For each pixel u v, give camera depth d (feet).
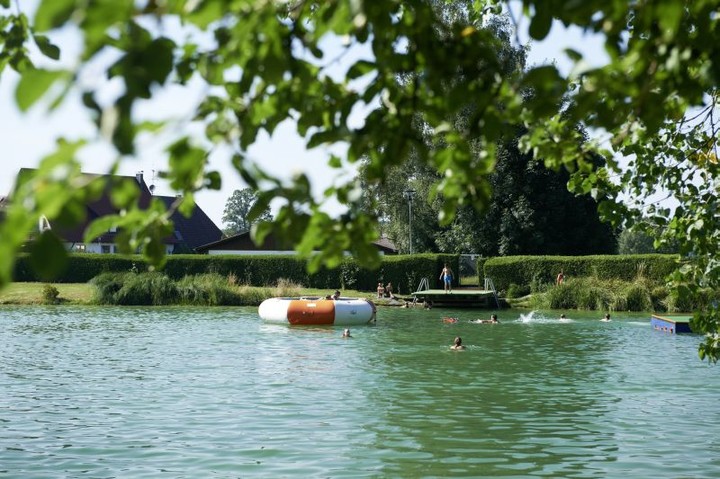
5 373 62.13
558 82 9.04
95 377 60.23
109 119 6.21
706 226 21.44
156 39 6.53
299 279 165.78
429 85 9.78
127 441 38.96
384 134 10.45
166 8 6.85
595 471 33.65
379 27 8.92
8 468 33.91
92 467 34.14
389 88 10.68
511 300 147.33
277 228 10.18
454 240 189.47
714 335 23.08
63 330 97.50
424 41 9.62
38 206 6.44
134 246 10.45
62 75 5.94
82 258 166.61
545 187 183.01
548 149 14.96
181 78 9.19
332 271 164.76
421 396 52.08
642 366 67.82
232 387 55.47
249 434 40.42
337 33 9.56
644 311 135.85
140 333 94.84
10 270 6.28
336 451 37.01
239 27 7.97
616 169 18.11
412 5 9.79
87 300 142.00
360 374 62.08
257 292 146.20
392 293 159.63
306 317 106.93
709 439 39.68
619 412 46.96
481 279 157.79
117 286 143.74
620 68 9.17
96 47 5.96
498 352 77.56
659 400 51.03
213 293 143.74
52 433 40.78
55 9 5.63
